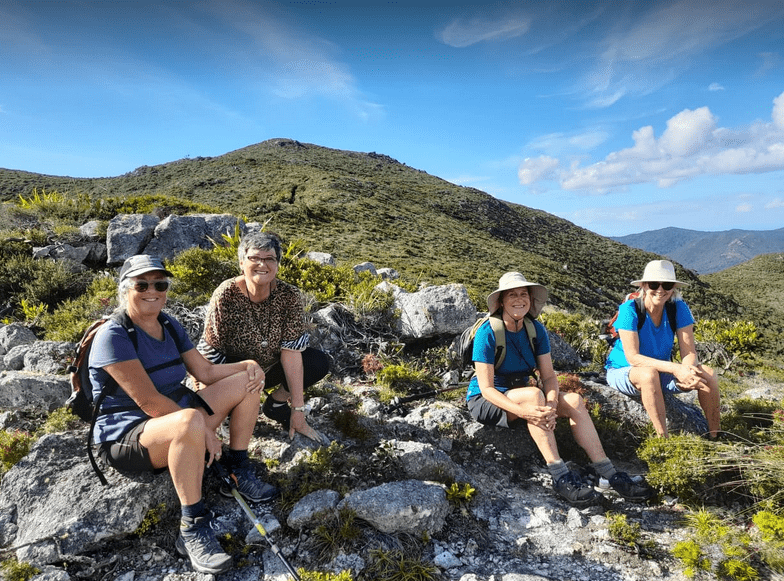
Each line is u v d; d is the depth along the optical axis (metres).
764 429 4.47
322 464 3.37
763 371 9.20
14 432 3.51
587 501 3.45
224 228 9.12
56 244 8.31
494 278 43.84
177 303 6.21
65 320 5.93
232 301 3.44
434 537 3.12
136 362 2.79
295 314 3.55
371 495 3.09
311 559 2.86
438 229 68.75
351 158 138.50
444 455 3.70
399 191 92.44
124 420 2.84
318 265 7.88
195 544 2.69
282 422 3.86
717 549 3.08
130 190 89.12
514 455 4.14
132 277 2.78
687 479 3.55
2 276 7.16
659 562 2.97
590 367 6.62
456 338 5.95
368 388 5.00
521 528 3.30
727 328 10.12
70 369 2.92
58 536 2.70
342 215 60.69
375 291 6.75
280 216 54.06
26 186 92.94
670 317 4.48
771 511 3.33
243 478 3.20
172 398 3.01
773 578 2.87
